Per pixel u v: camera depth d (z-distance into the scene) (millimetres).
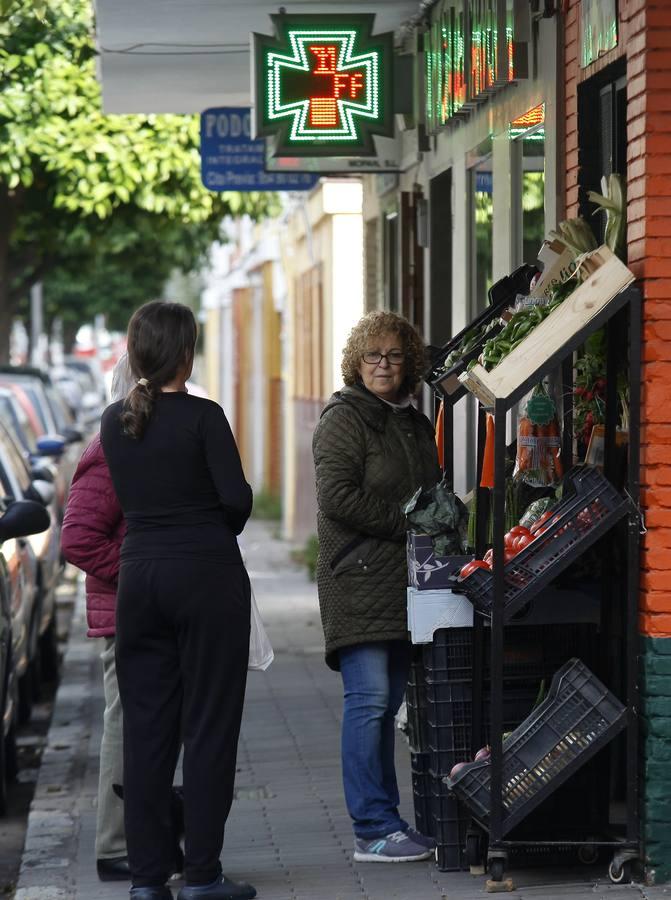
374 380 13547
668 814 12625
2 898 14477
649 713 12555
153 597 12398
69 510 13234
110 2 19906
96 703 23594
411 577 13242
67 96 34344
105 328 124938
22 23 31547
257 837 14992
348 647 13602
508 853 13227
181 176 35938
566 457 14469
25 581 21359
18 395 40531
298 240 49219
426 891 12883
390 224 29531
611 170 14992
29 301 107312
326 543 13547
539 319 12469
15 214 44188
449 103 20781
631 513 12484
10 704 18641
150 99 26766
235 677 12570
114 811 13844
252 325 73750
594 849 13250
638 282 12492
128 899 13211
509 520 13477
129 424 12328
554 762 12617
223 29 21688
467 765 12734
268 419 64625
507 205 18359
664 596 12500
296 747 19391
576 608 13320
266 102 20766
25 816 18219
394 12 22016
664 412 12398
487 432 14570
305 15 20641
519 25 16938
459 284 21422
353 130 20812
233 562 12523
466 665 13289
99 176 35312
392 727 14188
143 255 56125
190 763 12578
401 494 13461
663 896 12391
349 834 15031
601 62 14453
